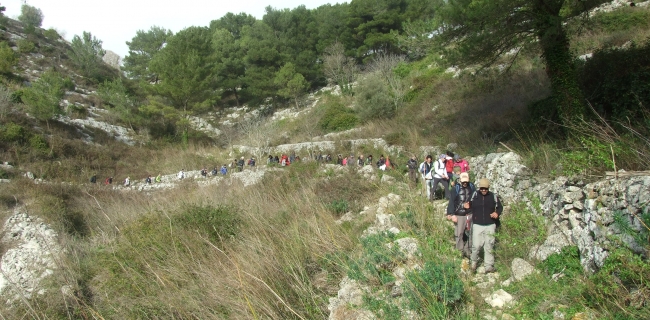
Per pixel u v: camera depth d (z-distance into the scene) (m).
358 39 45.28
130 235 8.48
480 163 9.89
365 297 4.67
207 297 5.43
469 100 19.53
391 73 32.41
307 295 5.38
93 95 46.38
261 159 27.03
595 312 3.72
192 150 34.34
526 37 9.66
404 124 22.61
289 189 12.52
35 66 49.75
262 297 5.16
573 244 4.80
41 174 25.52
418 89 27.45
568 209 5.12
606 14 16.91
